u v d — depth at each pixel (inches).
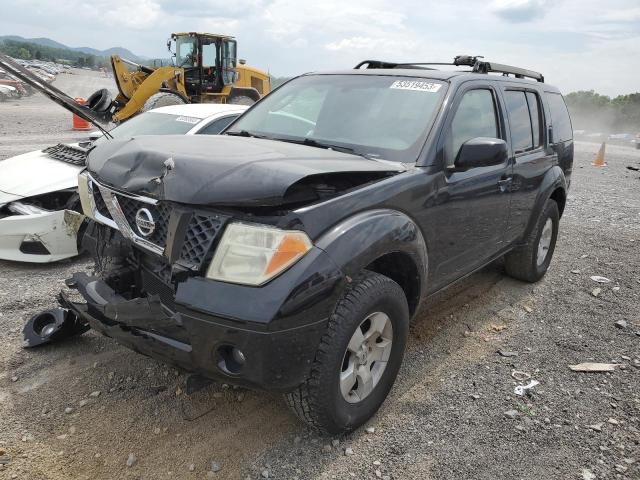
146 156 111.3
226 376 101.3
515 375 148.9
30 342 149.2
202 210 101.7
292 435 119.2
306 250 100.3
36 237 204.5
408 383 142.5
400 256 123.7
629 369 154.9
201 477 105.7
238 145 125.3
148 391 132.3
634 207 395.5
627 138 1330.0
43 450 110.4
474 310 191.8
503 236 178.7
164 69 552.7
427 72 159.8
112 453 110.8
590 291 215.0
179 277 101.0
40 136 631.8
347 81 164.9
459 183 142.2
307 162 111.9
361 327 117.1
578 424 127.8
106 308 114.4
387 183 120.9
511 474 110.5
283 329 96.3
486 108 165.2
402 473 109.3
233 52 668.1
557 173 208.8
